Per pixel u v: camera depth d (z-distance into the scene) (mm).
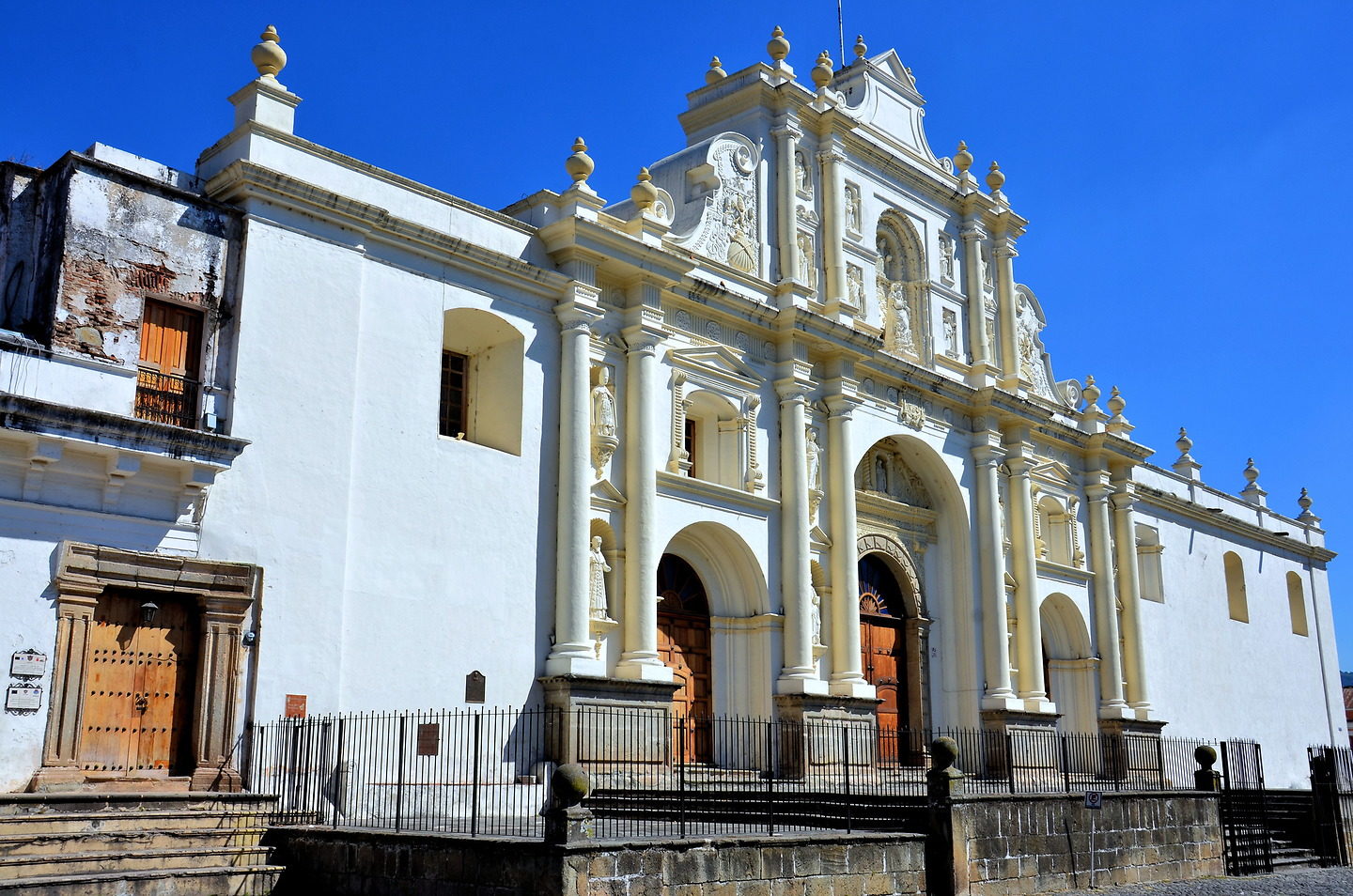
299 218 20156
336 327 20297
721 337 26703
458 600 21281
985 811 19016
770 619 26375
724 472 26703
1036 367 36625
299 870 16234
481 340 23516
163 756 17828
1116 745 33750
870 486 30906
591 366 24125
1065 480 36156
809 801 19938
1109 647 36156
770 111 28953
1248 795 27141
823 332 27812
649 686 23188
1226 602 45281
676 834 15781
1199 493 45406
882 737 30188
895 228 32531
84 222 17812
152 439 17500
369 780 19391
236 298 19281
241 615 18469
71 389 17219
